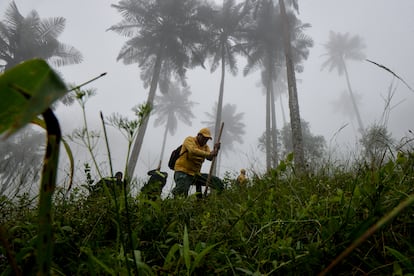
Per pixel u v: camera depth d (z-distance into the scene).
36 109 0.19
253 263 1.02
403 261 0.70
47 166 0.30
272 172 1.32
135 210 1.54
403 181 1.21
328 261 0.88
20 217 1.52
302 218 1.19
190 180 3.48
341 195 1.15
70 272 1.05
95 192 1.70
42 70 0.23
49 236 0.29
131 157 14.80
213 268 0.96
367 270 0.88
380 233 0.93
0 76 0.22
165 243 1.22
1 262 1.02
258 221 1.24
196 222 1.54
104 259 0.90
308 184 1.80
